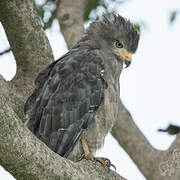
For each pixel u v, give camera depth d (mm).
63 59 11070
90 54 11188
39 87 10656
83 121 10352
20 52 11031
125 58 11930
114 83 11227
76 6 14961
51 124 10023
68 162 8195
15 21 10547
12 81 11234
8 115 7133
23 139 7316
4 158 7324
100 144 10828
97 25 12203
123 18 12281
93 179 9156
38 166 7559
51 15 14344
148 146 14219
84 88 10500
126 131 14242
